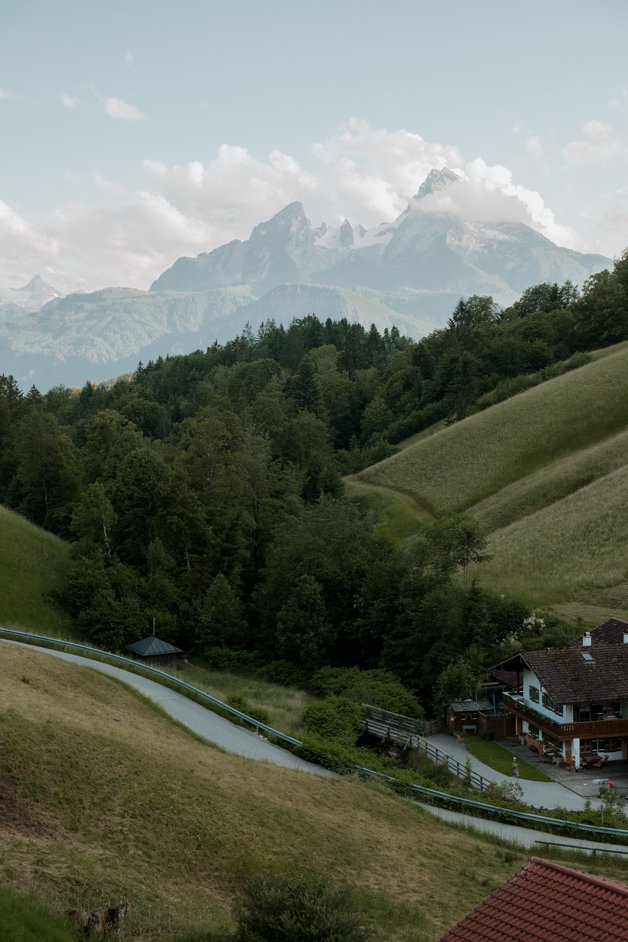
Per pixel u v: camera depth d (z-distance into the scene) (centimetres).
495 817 3994
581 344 17512
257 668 7300
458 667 6116
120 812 2717
